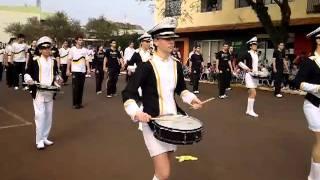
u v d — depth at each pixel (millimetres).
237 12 26172
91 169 6340
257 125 10039
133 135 8625
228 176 6074
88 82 21312
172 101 4258
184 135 3811
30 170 6281
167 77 4195
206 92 17938
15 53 17016
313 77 5305
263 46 24625
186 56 30656
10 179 5887
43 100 7430
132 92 4078
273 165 6645
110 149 7488
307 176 6094
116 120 10367
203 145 7863
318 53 5395
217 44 28297
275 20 23312
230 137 8617
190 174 6145
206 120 10680
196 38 29859
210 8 28297
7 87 17812
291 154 7320
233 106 13359
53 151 7340
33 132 8820
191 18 28000
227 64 15672
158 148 4062
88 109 12141
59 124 9797
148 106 4148
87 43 46500
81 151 7340
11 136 8445
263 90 18578
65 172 6195
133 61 9484
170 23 4199
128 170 6293
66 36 59312
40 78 7359
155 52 4262
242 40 26234
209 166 6547
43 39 7391
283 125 10078
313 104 5293
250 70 11320
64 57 19188
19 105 12516
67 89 17594
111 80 15234
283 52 16438
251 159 6965
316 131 5281
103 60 16016
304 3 22281
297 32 22703
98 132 8930
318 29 5367
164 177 4105
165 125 3855
